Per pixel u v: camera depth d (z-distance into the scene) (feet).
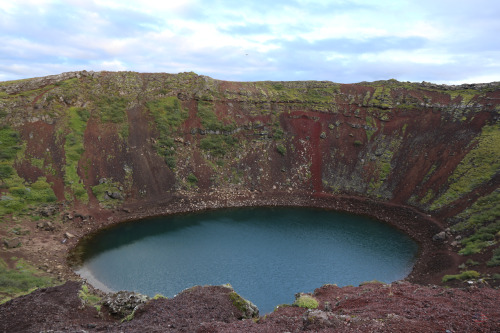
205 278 132.98
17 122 223.10
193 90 311.06
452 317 49.34
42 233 165.78
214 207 230.89
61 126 235.61
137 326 57.16
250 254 158.40
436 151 246.88
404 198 226.79
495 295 66.69
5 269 126.31
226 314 65.10
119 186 220.23
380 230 195.52
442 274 130.93
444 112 277.64
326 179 264.11
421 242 175.63
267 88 347.77
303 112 312.71
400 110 298.97
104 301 77.20
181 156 259.19
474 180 202.08
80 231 178.29
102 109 262.67
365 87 344.08
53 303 72.33
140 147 249.75
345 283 131.23
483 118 252.62
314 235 185.88
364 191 246.27
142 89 297.33
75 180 209.46
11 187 185.88
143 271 138.41
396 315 52.01
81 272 137.08
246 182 258.57
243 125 295.69
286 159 278.67
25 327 61.31
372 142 280.92
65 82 268.82
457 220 178.40
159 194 228.02
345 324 47.83
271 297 119.14
